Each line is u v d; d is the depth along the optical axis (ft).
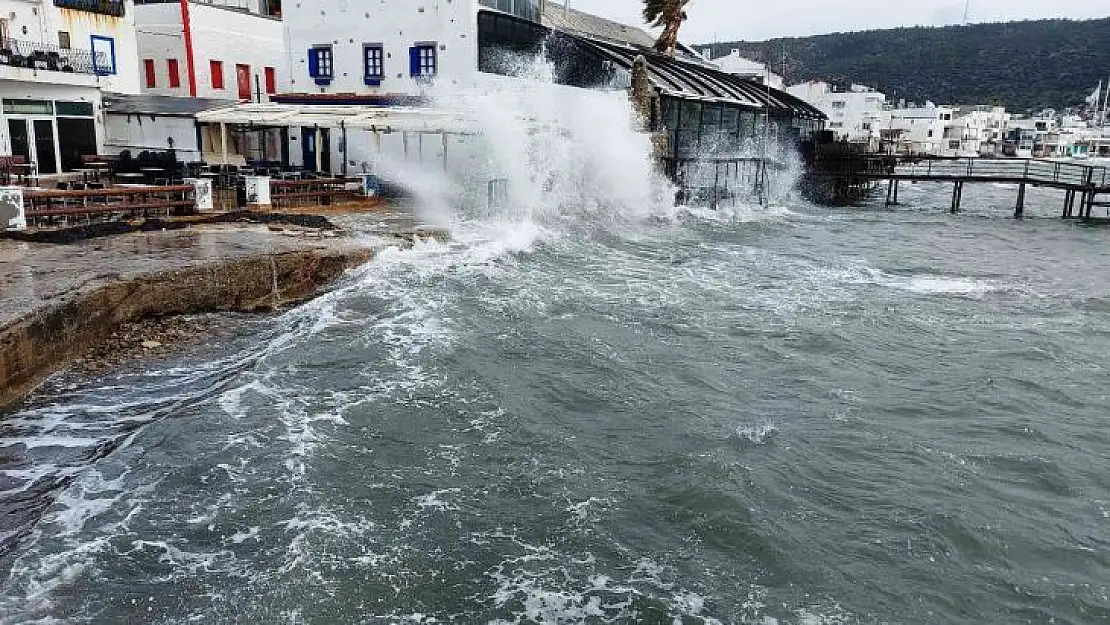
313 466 31.48
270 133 106.42
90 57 105.19
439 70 99.40
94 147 100.73
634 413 39.06
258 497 29.09
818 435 37.81
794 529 29.37
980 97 622.13
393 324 48.52
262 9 144.77
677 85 116.37
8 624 22.04
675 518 29.63
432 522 28.40
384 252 62.18
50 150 94.89
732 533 28.78
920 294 69.92
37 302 38.52
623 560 26.99
